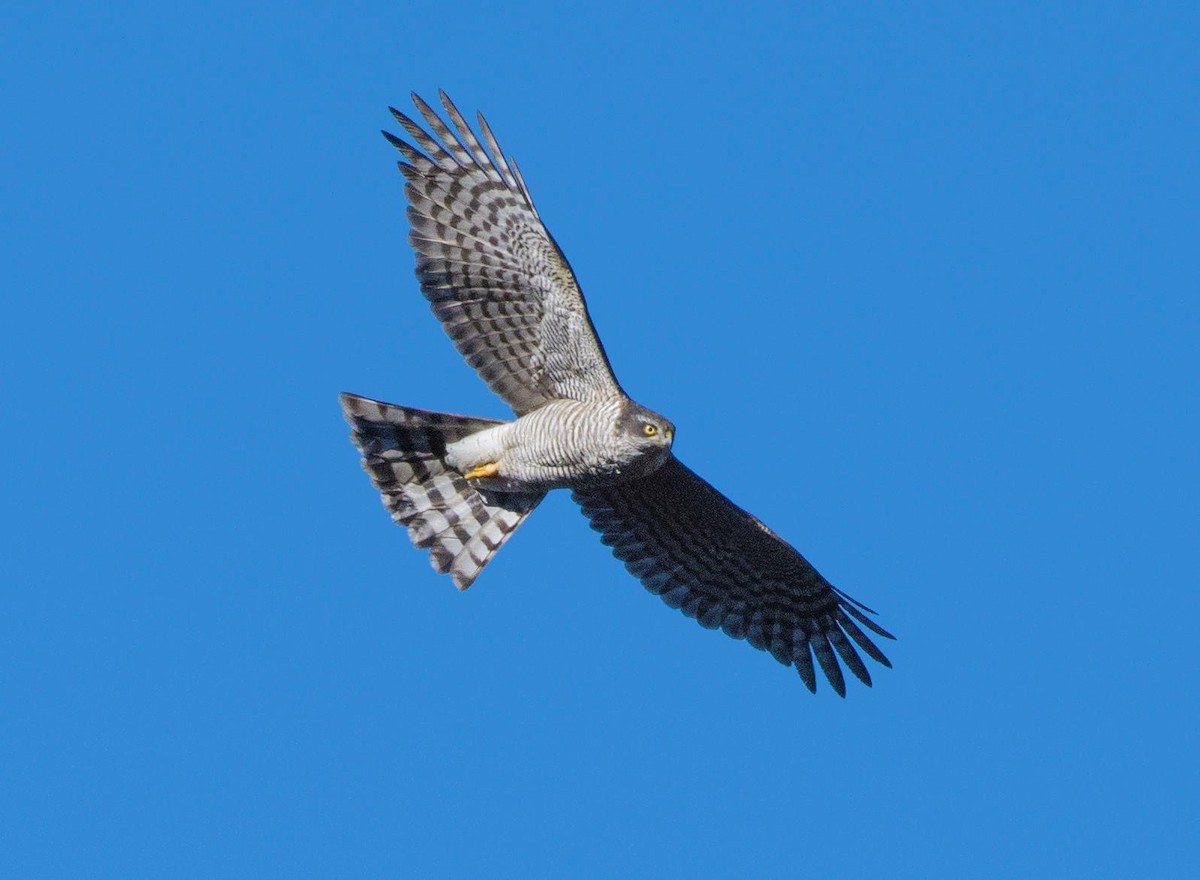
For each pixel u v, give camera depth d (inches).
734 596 703.1
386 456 634.8
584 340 589.0
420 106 585.9
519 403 611.2
